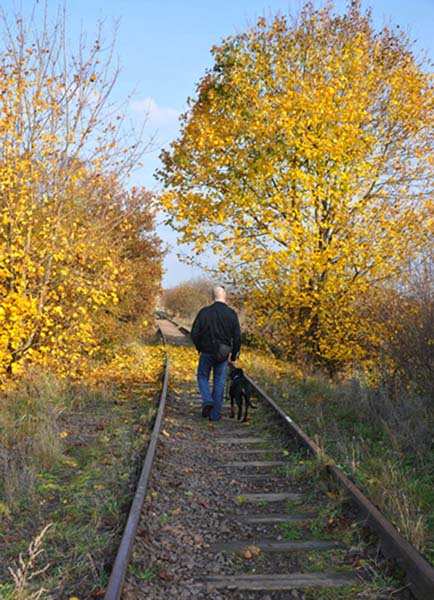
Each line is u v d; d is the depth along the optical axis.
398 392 8.41
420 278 8.35
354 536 4.41
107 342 14.97
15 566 3.86
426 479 5.52
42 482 5.48
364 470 5.78
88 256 10.19
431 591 3.33
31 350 9.08
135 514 4.35
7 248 8.85
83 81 9.09
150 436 6.85
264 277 13.34
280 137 13.22
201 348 8.66
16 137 8.67
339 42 14.46
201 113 16.17
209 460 6.67
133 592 3.51
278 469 6.27
